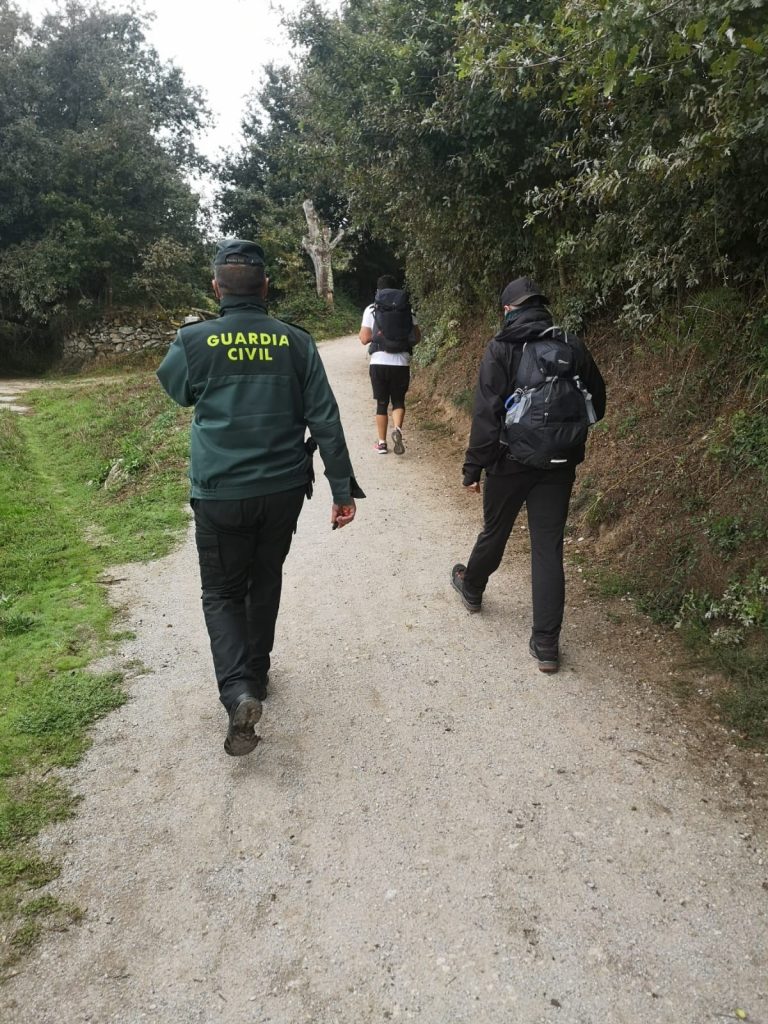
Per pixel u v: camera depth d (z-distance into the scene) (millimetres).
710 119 3561
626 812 2516
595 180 4211
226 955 2012
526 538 4980
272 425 2660
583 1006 1856
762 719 2895
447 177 6824
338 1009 1861
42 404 13328
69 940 2053
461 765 2779
